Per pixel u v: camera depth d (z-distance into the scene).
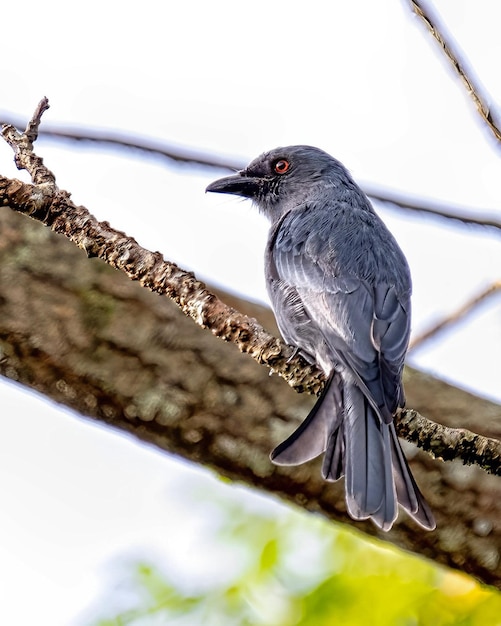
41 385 11.92
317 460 11.74
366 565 12.63
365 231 12.54
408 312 11.86
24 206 9.91
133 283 11.98
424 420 10.22
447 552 11.73
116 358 11.78
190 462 12.04
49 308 11.82
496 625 12.29
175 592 12.58
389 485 9.98
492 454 9.91
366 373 10.68
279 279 12.30
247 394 11.79
